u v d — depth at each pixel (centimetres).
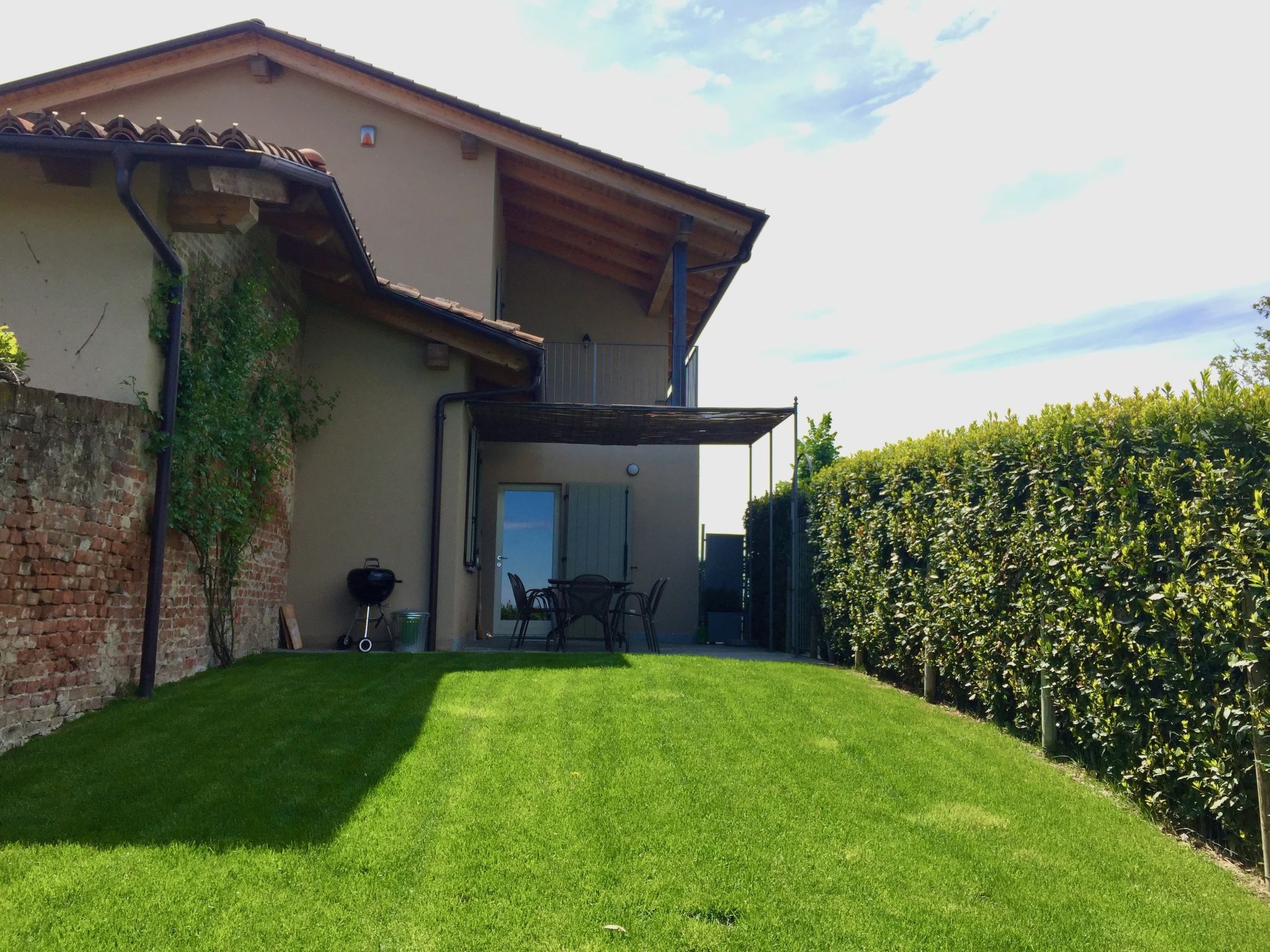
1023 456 597
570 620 1034
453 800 434
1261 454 399
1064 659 548
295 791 436
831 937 323
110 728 522
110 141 571
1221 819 420
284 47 1180
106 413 567
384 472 969
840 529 966
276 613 915
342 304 973
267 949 301
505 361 970
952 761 540
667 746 534
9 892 328
